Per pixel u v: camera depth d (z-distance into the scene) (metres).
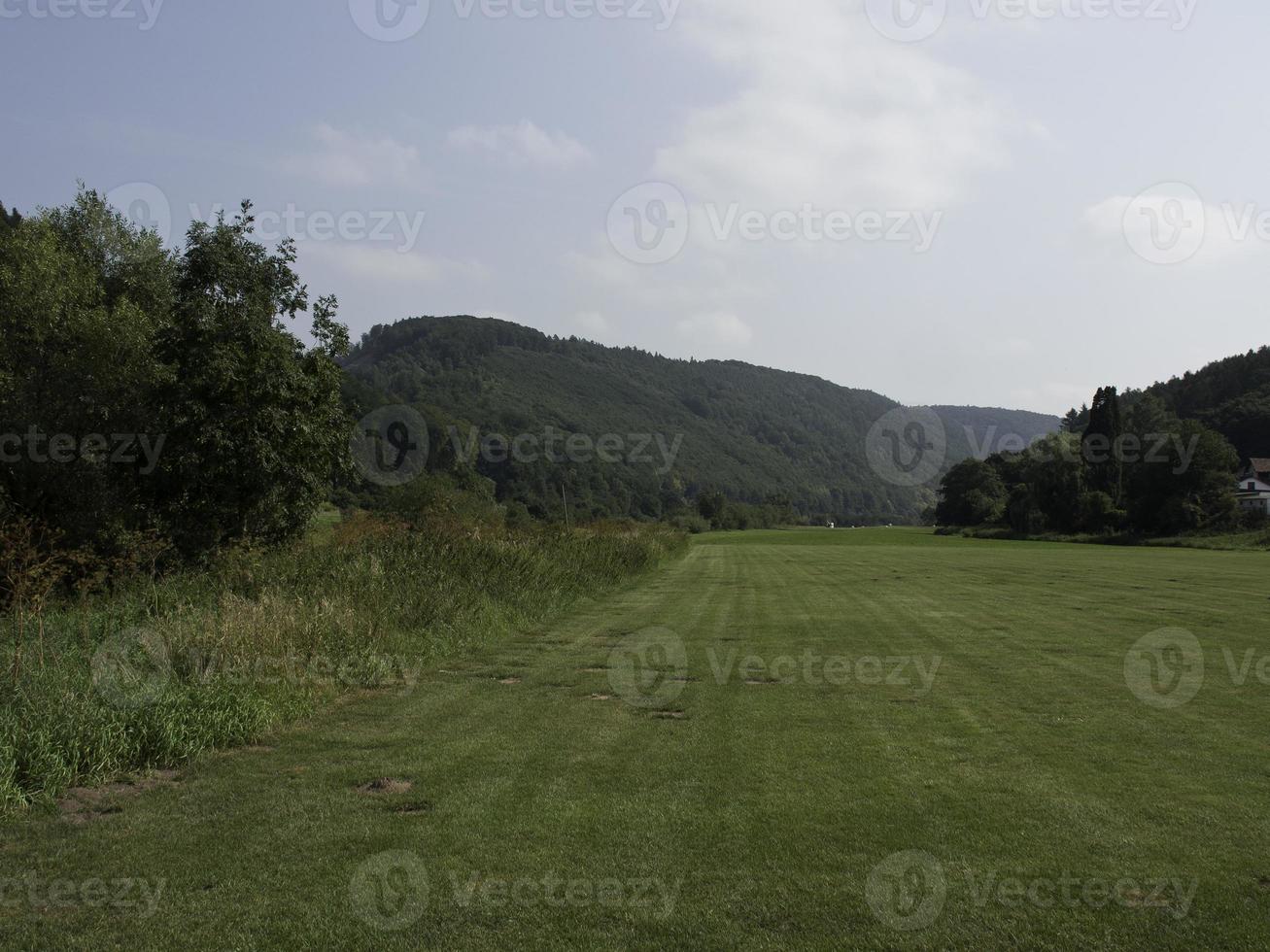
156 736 7.49
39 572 12.47
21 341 21.17
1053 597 22.69
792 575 33.12
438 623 13.78
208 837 5.80
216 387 21.81
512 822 6.05
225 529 22.30
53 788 6.52
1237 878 5.08
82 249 24.50
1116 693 10.30
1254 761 7.41
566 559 23.95
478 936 4.48
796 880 5.10
